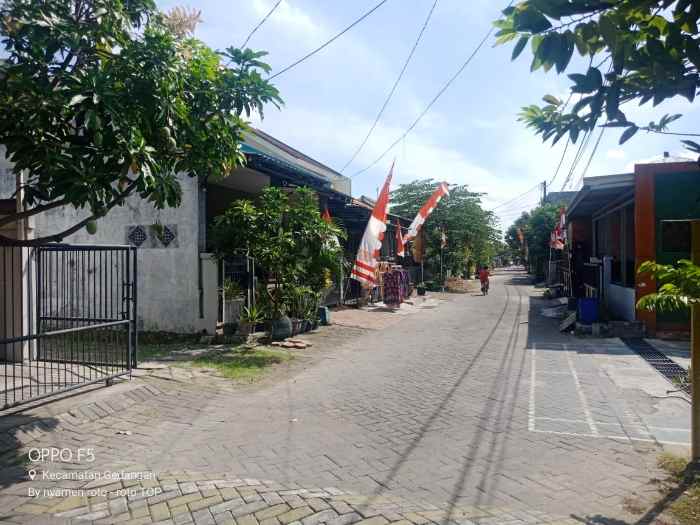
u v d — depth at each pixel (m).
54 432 5.21
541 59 2.23
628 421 5.80
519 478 4.27
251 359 9.09
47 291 11.22
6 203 8.50
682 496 3.89
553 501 3.84
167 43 5.12
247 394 7.02
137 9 5.76
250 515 3.55
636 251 11.77
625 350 10.28
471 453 4.83
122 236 11.03
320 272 11.59
